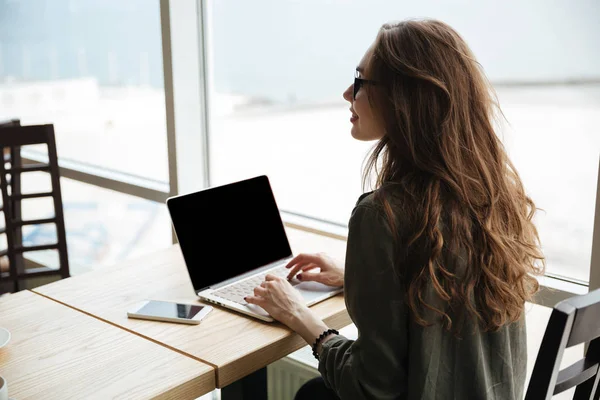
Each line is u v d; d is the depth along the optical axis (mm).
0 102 3584
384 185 1252
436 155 1223
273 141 2404
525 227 1314
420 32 1254
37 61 3305
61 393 1221
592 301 1053
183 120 2514
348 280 1239
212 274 1692
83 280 1776
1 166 2379
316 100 2234
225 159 2582
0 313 1568
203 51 2523
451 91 1220
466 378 1212
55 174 2430
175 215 1658
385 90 1262
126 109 2918
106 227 3191
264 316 1511
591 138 1685
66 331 1473
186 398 1272
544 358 1053
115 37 2881
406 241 1189
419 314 1179
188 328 1485
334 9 2125
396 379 1213
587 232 1736
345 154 2197
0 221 3305
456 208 1198
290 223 2320
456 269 1192
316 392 1593
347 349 1299
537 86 1756
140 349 1389
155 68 2746
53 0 3131
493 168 1266
